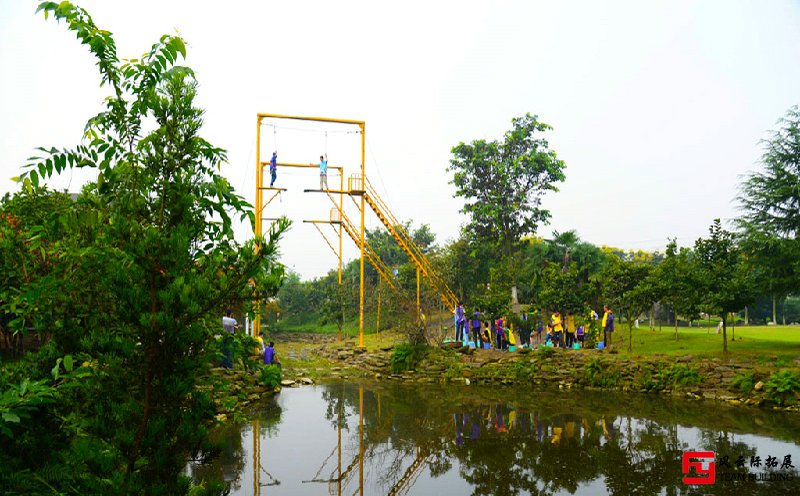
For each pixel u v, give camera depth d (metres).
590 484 8.24
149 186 4.04
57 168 3.83
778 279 24.23
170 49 4.20
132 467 3.68
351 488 8.19
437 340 25.62
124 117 4.11
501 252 55.00
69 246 3.80
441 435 11.88
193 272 3.97
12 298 4.16
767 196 24.73
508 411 14.86
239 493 7.91
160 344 3.73
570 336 26.00
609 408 15.19
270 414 14.45
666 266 24.61
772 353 19.09
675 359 19.09
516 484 8.33
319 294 67.25
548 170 53.09
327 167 33.56
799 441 10.85
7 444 3.78
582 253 35.25
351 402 16.64
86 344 3.68
